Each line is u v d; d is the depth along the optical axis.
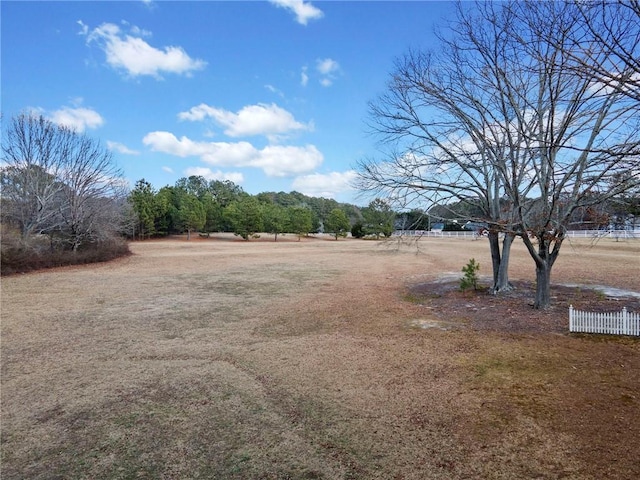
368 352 7.37
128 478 3.83
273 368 6.72
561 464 3.80
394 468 3.84
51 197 23.70
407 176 12.09
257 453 4.19
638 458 3.85
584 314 8.19
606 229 11.02
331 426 4.70
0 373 6.68
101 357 7.46
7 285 16.19
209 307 11.91
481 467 3.80
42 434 4.70
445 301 12.01
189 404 5.42
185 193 71.00
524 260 23.61
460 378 6.00
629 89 4.68
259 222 58.03
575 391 5.42
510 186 10.22
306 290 14.85
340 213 63.03
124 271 20.89
